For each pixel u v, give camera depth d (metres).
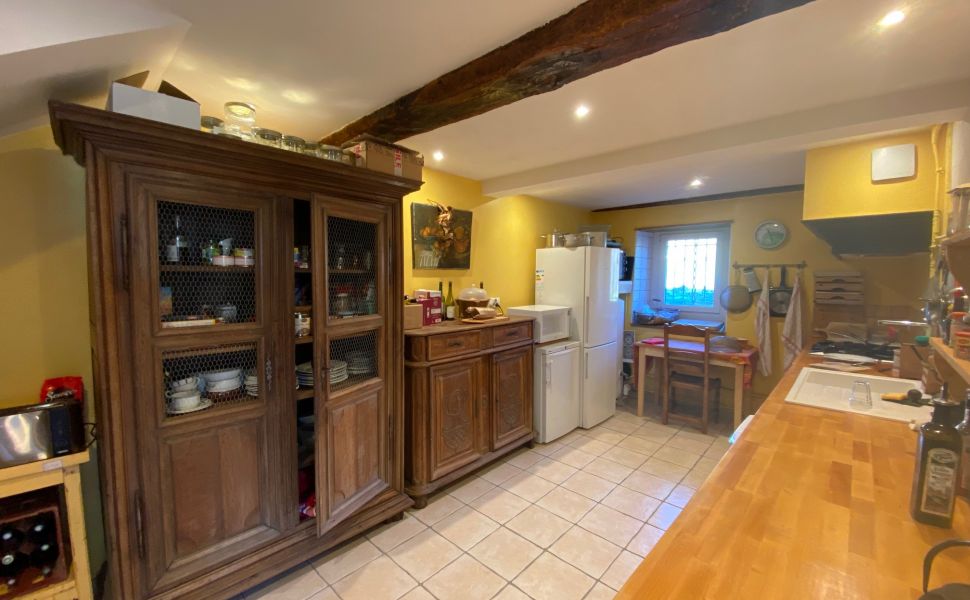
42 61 1.14
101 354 1.33
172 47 1.44
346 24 1.33
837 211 2.37
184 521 1.53
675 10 1.13
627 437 3.43
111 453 1.36
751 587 0.74
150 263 1.42
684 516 0.96
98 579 1.74
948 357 1.22
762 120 2.11
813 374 2.29
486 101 1.71
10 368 1.59
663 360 3.78
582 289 3.59
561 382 3.38
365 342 2.13
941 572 0.77
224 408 1.62
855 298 3.08
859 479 1.13
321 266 1.77
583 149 2.62
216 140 1.44
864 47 1.43
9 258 1.57
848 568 0.79
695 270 4.45
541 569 1.88
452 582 1.80
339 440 1.88
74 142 1.32
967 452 1.03
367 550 2.00
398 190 2.12
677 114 2.05
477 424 2.74
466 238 3.42
